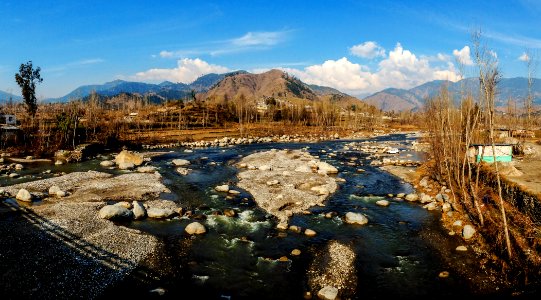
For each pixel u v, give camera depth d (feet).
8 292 71.61
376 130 611.06
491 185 138.41
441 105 177.99
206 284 79.46
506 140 237.25
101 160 250.78
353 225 119.55
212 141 390.01
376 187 175.11
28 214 118.83
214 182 180.86
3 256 87.20
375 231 114.01
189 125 506.89
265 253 96.17
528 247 87.86
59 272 80.84
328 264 89.97
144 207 127.54
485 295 74.90
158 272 84.17
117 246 96.43
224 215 126.82
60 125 281.13
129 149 321.32
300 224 119.85
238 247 99.91
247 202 143.54
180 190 163.22
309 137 471.21
